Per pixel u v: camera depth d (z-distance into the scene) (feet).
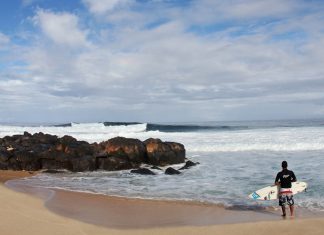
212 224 36.40
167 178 66.23
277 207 43.65
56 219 36.19
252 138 115.44
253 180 60.34
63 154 79.20
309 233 31.50
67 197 50.55
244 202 46.55
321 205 43.73
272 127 182.70
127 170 77.46
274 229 32.78
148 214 40.93
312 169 68.13
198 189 55.26
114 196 51.37
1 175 72.49
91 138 138.41
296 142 102.01
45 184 62.23
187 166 77.20
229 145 102.01
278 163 76.48
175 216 39.96
